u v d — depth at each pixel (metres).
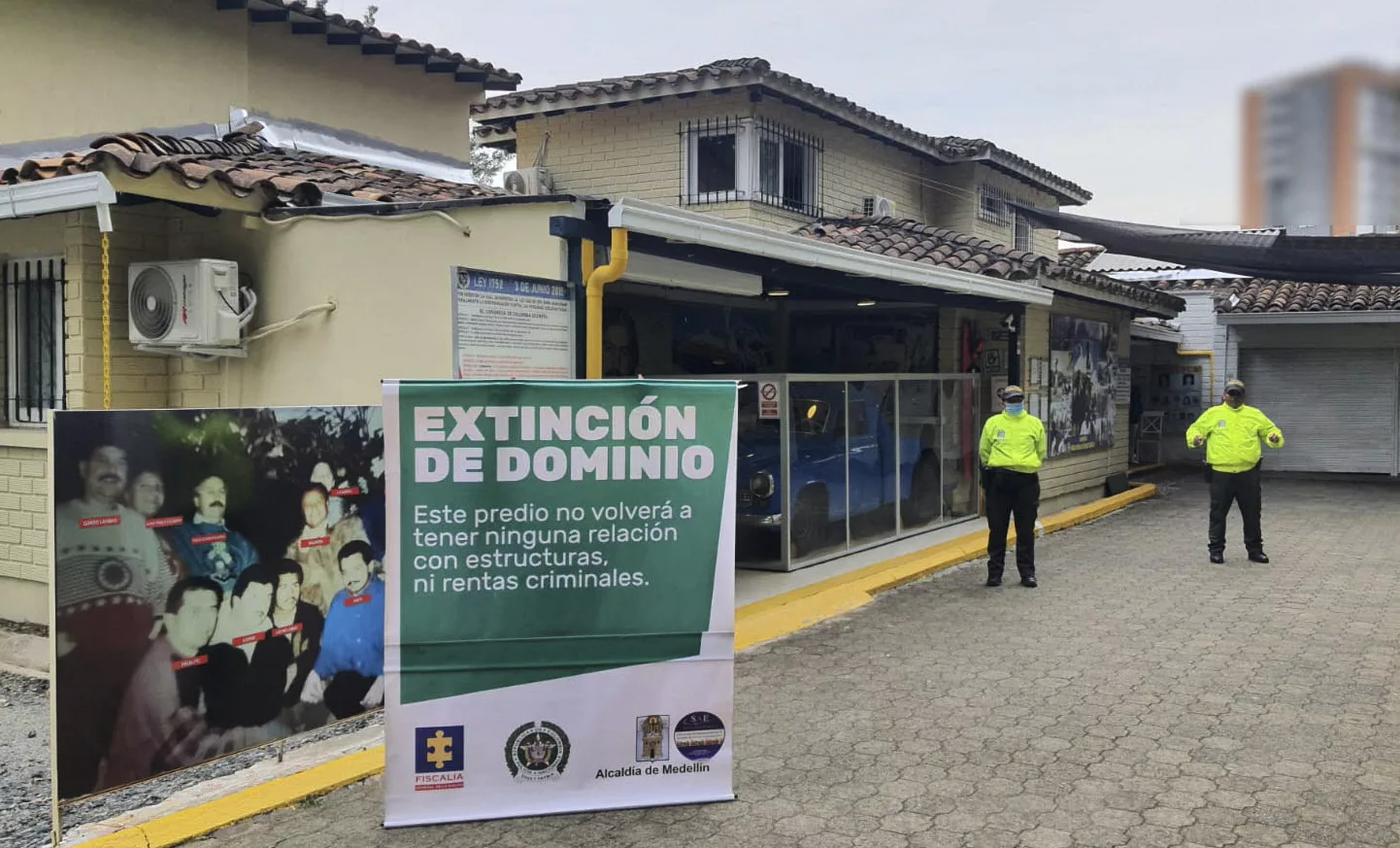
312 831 4.60
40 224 8.12
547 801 4.69
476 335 6.70
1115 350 17.16
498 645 4.62
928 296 11.55
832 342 13.60
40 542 8.25
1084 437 15.76
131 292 7.74
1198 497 17.03
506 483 4.58
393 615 4.54
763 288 10.29
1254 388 20.81
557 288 7.18
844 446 10.88
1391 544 12.28
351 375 7.63
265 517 4.92
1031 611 8.82
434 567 4.56
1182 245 12.55
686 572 4.74
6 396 8.63
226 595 4.78
